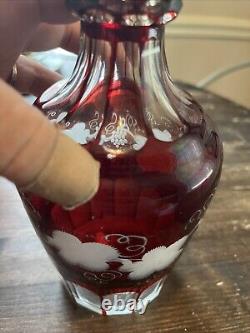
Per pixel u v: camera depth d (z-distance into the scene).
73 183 0.13
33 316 0.18
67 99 0.17
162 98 0.17
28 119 0.13
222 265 0.21
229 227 0.22
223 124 0.31
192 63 0.45
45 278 0.20
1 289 0.19
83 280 0.18
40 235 0.17
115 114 0.16
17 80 0.20
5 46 0.18
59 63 0.23
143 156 0.16
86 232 0.16
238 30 0.44
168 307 0.19
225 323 0.18
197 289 0.20
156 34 0.16
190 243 0.22
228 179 0.25
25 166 0.13
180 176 0.16
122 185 0.15
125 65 0.16
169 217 0.16
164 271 0.18
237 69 0.45
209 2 0.43
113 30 0.15
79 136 0.16
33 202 0.16
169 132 0.16
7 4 0.17
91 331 0.18
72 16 0.17
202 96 0.34
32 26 0.18
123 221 0.16
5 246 0.21
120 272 0.18
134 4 0.14
